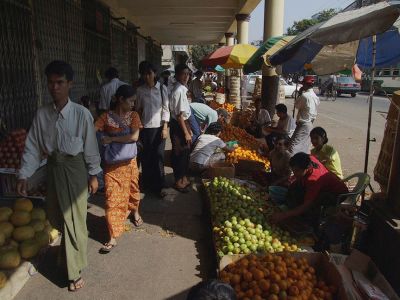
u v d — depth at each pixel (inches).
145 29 738.8
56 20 247.8
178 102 209.2
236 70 571.5
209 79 1129.4
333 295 112.4
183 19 616.7
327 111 709.9
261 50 251.6
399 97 137.6
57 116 113.5
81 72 303.6
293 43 161.8
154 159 208.2
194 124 242.7
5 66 182.2
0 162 164.2
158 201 206.5
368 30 122.3
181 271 139.3
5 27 182.2
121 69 485.1
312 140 201.2
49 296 122.1
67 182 116.8
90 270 137.4
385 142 146.4
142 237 164.4
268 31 337.4
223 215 159.9
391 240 126.2
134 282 131.3
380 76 1020.5
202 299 69.9
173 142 217.6
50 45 237.5
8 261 123.6
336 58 249.1
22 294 122.7
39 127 114.7
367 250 142.5
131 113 151.0
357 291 113.7
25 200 145.3
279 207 179.3
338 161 196.1
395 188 132.2
